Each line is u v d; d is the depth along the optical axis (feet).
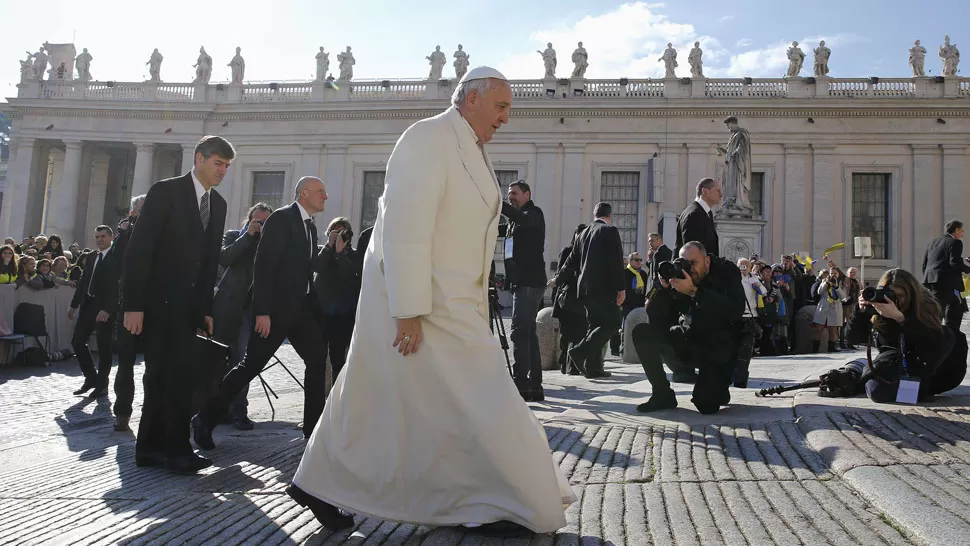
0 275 37.09
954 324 35.22
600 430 14.66
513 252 22.04
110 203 136.98
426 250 8.00
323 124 123.24
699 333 16.46
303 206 16.94
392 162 8.36
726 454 12.06
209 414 15.47
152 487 12.08
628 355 37.93
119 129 126.11
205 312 14.28
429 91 121.80
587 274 26.89
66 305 41.32
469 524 7.93
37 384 30.30
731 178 62.95
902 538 7.77
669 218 72.02
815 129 108.99
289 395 26.96
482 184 8.73
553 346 35.17
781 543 7.70
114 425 19.79
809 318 48.55
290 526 9.04
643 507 9.16
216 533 8.80
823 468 10.94
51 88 130.11
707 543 7.77
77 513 10.30
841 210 107.86
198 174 14.32
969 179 105.60
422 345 8.09
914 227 105.91
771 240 108.27
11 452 15.72
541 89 117.91
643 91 114.73
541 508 7.80
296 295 16.10
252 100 126.72
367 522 9.01
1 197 187.52
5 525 9.70
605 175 114.93
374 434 8.29
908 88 109.50
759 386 22.84
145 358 13.91
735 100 110.22
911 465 10.32
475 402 7.97
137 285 13.46
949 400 16.65
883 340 17.06
